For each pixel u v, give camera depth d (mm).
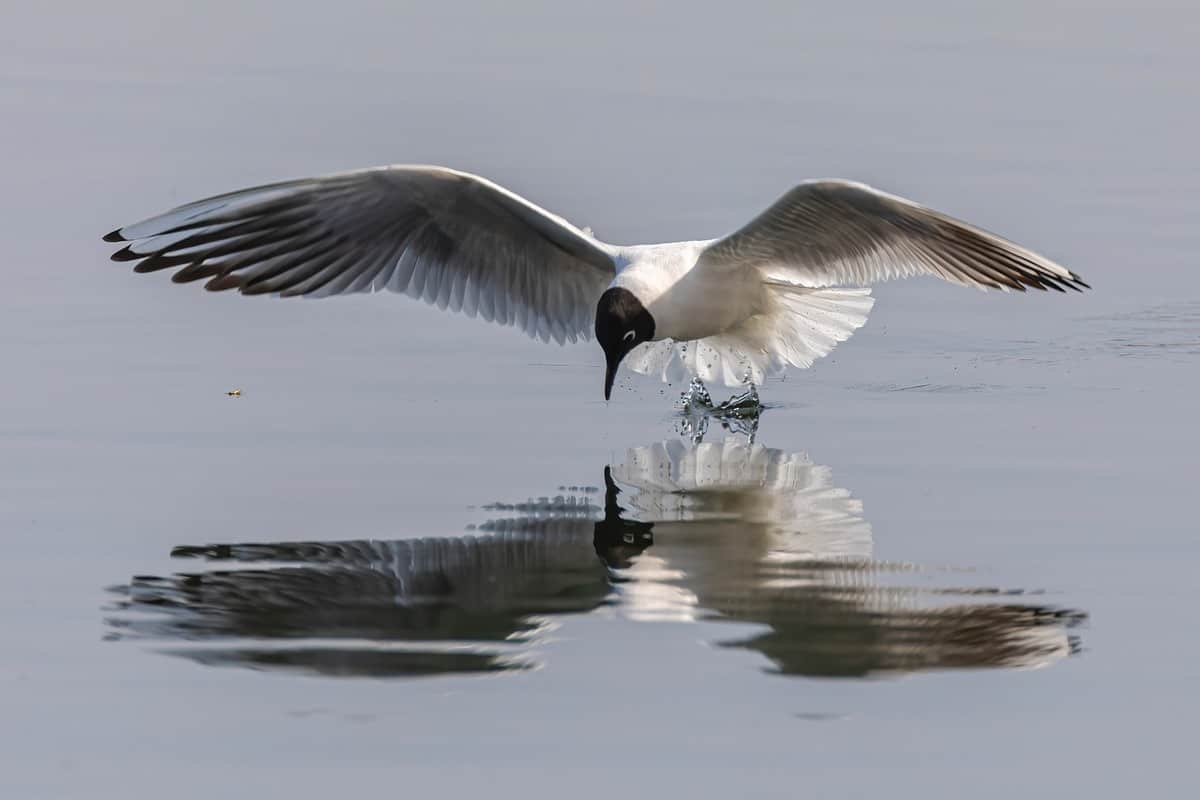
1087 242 19781
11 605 9633
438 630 9336
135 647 9078
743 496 11961
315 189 12852
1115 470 12562
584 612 9625
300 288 13500
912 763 7926
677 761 7883
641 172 21859
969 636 9320
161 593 9836
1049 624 9484
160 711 8352
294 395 14672
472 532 11031
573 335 14609
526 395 15023
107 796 7535
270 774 7742
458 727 8211
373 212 13281
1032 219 20453
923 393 15164
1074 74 28328
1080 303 18047
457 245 13867
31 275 18031
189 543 10734
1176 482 12203
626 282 13422
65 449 12852
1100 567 10391
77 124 24047
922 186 21469
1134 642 9273
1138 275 18812
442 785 7641
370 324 17234
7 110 24828
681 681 8727
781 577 10211
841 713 8422
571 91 26516
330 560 10430
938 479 12383
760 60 29156
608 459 12984
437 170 12867
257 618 9484
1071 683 8766
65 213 19938
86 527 11023
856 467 12734
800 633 9336
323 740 8078
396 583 10039
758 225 13172
